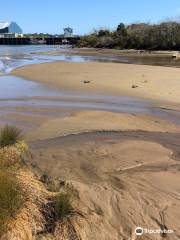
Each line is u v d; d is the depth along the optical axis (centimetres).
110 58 5378
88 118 1356
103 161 855
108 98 1820
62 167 809
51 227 541
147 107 1614
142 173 782
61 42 14862
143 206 640
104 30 11181
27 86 2212
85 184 704
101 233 564
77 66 3341
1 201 508
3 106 1605
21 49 9456
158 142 1062
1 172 556
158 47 8250
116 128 1230
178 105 1652
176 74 2638
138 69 3052
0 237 481
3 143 781
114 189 693
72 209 580
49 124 1266
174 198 673
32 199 569
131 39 9156
